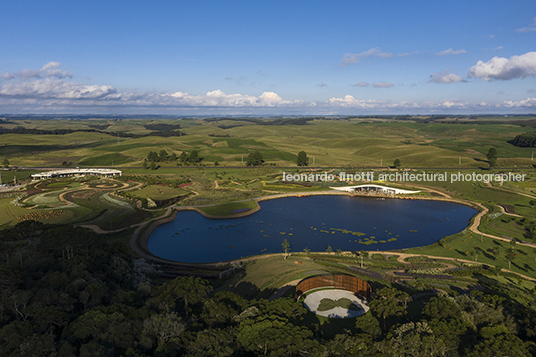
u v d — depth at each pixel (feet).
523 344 189.26
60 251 330.54
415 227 578.25
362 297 281.54
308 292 290.76
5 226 519.19
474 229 540.11
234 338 193.88
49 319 196.95
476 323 221.05
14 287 240.53
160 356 173.27
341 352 183.42
